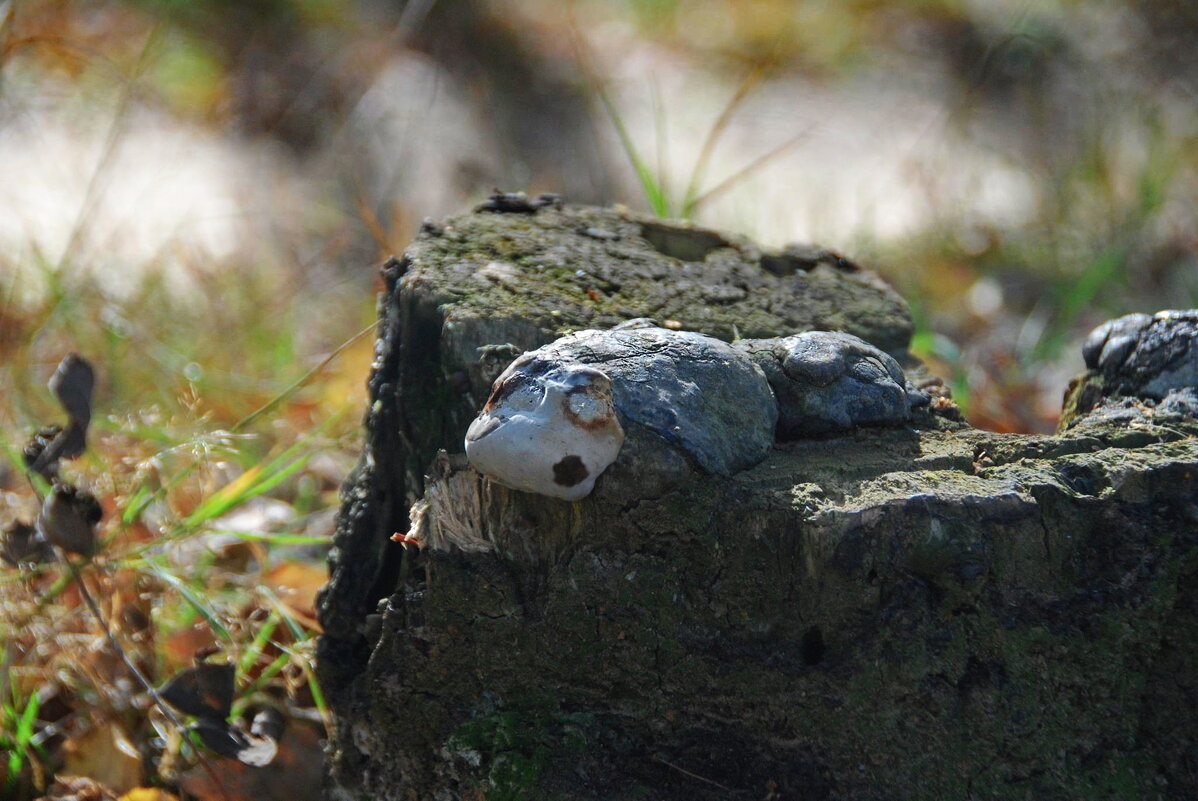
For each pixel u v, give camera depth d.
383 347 5.29
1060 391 6.23
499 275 5.29
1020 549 5.20
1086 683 5.21
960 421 5.26
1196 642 5.21
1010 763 5.21
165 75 8.51
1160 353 5.27
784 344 5.24
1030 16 11.28
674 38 11.29
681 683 5.23
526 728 5.24
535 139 9.12
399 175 8.00
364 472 5.29
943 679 5.21
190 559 5.39
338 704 5.28
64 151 7.42
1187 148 8.97
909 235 8.14
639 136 9.42
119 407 5.50
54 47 7.42
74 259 6.19
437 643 5.23
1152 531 5.21
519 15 10.67
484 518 5.23
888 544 5.20
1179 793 5.22
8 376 5.49
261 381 5.55
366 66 9.02
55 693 5.32
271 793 5.30
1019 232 8.11
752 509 5.20
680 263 5.33
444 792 5.25
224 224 7.20
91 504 5.30
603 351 5.21
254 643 5.32
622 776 5.23
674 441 5.20
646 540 5.21
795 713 5.22
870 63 10.91
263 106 8.61
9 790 5.29
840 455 5.23
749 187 8.70
